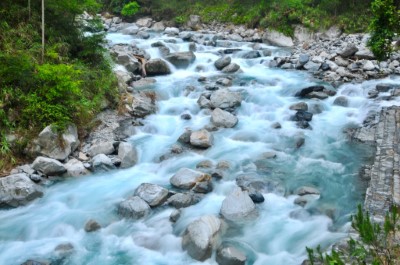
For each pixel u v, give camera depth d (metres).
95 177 7.97
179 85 12.99
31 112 8.32
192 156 8.77
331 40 18.42
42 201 7.14
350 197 6.96
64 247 5.93
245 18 22.61
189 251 5.64
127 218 6.58
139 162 8.65
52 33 10.41
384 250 4.41
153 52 16.22
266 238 5.97
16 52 9.09
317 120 10.65
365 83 12.84
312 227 6.18
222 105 11.29
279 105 11.60
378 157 7.52
